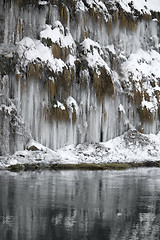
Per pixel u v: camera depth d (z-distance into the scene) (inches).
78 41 1284.4
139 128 1330.0
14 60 1080.8
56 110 1107.3
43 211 483.8
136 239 384.5
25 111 1068.5
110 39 1387.8
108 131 1248.2
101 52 1293.1
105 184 708.0
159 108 1382.9
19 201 536.4
